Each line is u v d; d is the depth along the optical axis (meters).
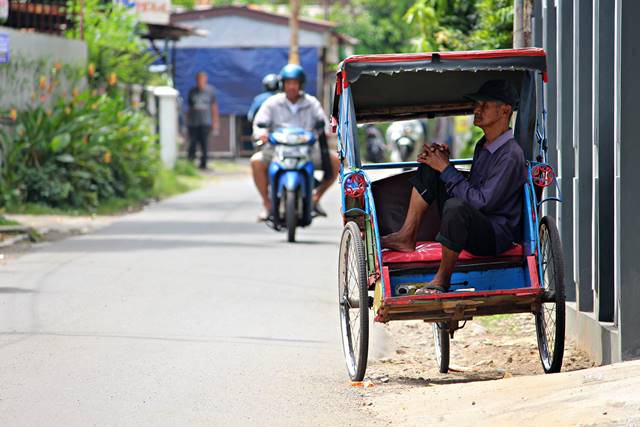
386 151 96.69
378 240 19.91
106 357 22.80
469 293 19.41
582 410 16.89
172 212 56.78
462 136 97.25
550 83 27.05
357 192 20.53
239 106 113.19
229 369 21.94
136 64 69.94
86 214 54.09
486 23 41.38
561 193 25.33
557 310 19.70
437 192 21.20
